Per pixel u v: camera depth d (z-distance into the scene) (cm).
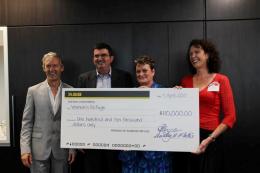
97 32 285
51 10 289
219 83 224
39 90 248
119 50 283
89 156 243
